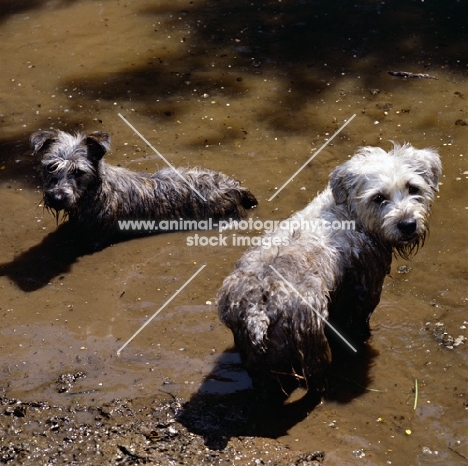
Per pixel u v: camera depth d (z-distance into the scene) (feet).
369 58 9.11
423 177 5.93
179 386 5.86
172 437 5.49
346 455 5.39
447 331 6.17
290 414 5.66
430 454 5.41
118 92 8.74
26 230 7.16
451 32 9.52
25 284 6.64
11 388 5.86
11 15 10.21
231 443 5.44
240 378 5.90
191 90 8.73
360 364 5.99
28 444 5.47
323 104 8.43
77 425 5.59
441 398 5.74
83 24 9.98
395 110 8.30
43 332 6.24
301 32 9.60
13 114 8.46
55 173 6.97
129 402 5.75
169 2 10.37
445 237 6.89
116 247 7.05
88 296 6.54
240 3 10.27
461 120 8.11
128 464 5.30
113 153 7.89
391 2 10.12
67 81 8.93
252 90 8.69
